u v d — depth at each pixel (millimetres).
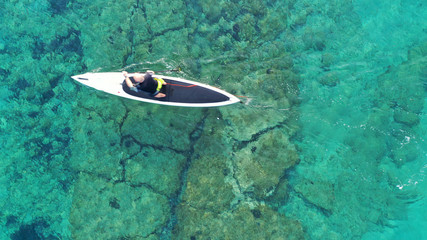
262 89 7523
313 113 7516
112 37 7777
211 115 7320
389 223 7148
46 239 6898
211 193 7027
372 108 7551
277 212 7047
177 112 7277
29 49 7730
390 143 7355
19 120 7418
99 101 7406
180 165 7117
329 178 7320
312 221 7078
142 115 7301
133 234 6844
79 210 7004
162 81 6750
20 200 7082
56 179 7199
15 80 7559
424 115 7461
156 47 7699
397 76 7723
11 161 7258
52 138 7379
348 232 7086
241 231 6883
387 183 7309
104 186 7078
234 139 7289
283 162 7301
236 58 7734
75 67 7621
